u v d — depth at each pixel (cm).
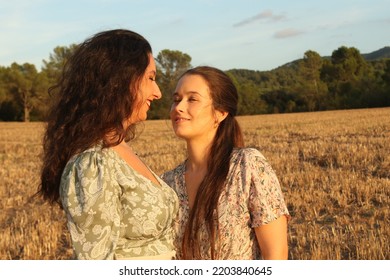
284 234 244
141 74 223
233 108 263
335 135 2212
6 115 7600
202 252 247
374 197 886
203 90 258
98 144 217
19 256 640
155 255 225
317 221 758
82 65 217
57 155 217
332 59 10725
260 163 246
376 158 1296
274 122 3853
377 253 570
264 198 240
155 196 224
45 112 231
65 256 636
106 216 206
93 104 213
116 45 220
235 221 243
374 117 3712
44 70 7775
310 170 1147
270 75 15650
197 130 258
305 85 8200
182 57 6881
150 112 6344
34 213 864
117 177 215
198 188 254
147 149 2005
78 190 208
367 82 7900
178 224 258
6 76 7362
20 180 1288
